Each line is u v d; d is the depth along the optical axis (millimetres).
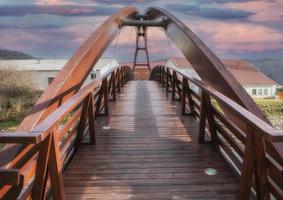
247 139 2291
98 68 24953
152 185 2922
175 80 7863
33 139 1597
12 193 1751
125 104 7312
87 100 3781
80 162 3508
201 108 4031
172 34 7688
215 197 2678
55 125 1993
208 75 4766
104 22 6801
